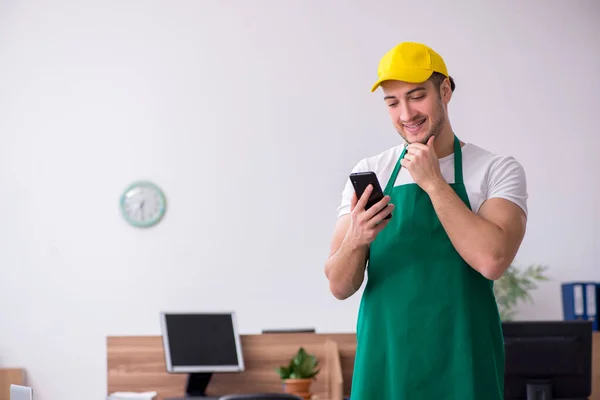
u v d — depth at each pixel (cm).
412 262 175
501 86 656
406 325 172
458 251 168
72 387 628
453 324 171
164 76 654
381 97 654
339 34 659
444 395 170
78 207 643
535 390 279
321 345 418
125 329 634
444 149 179
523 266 642
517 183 174
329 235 644
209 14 659
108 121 650
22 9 656
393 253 177
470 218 166
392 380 173
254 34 657
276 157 649
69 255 639
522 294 600
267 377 416
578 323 279
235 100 652
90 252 639
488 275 165
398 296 174
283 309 638
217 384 414
